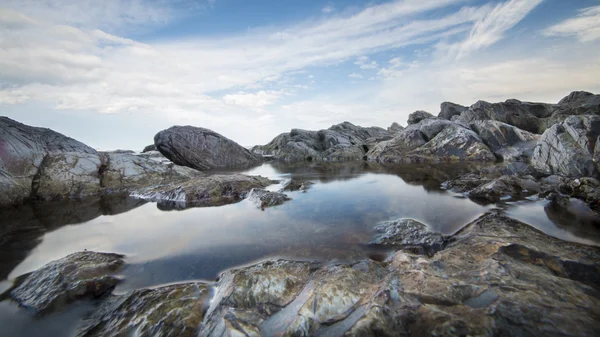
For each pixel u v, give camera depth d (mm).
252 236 6777
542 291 3262
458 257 4430
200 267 5254
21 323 3752
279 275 4219
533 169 12469
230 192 11734
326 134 39688
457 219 7285
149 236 7031
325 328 3031
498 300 3102
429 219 7414
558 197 8383
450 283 3475
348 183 13961
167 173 15648
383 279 4043
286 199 10461
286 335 3016
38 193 11438
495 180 10125
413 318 2941
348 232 6773
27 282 4668
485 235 5379
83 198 11891
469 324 2770
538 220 6840
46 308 3988
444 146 22219
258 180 13844
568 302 3055
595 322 2748
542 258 4387
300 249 5895
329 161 30000
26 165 11570
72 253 6004
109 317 3773
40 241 6805
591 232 5988
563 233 5992
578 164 10516
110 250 6164
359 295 3570
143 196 11984
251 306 3639
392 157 24719
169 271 5113
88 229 7715
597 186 7941
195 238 6781
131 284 4691
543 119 26266
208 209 9719
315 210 8883
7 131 11656
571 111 23906
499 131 21328
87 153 14133
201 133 26328
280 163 29734
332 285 3721
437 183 12742
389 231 6535
